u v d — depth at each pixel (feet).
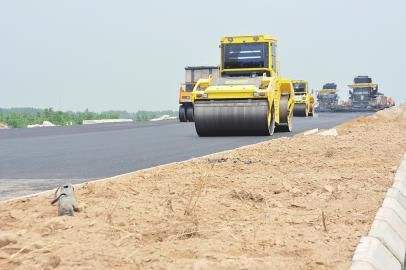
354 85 217.97
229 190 24.88
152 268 13.46
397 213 21.85
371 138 53.93
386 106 218.79
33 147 57.47
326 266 13.92
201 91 68.95
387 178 28.58
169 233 16.98
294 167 33.83
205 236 16.67
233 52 74.43
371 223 18.90
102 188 25.29
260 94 66.69
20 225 17.99
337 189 25.20
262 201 22.82
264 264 13.65
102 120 165.78
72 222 17.95
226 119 67.87
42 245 15.07
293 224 18.60
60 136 77.66
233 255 14.71
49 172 36.01
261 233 16.98
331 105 220.84
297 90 165.68
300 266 13.74
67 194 20.03
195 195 23.32
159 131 88.53
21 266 13.47
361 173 30.53
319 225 18.39
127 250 14.90
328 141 51.44
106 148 54.80
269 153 42.32
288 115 78.54
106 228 17.26
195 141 62.23
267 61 73.46
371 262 14.44
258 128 67.87
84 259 14.03
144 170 32.78
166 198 22.68
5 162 42.50
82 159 44.16
